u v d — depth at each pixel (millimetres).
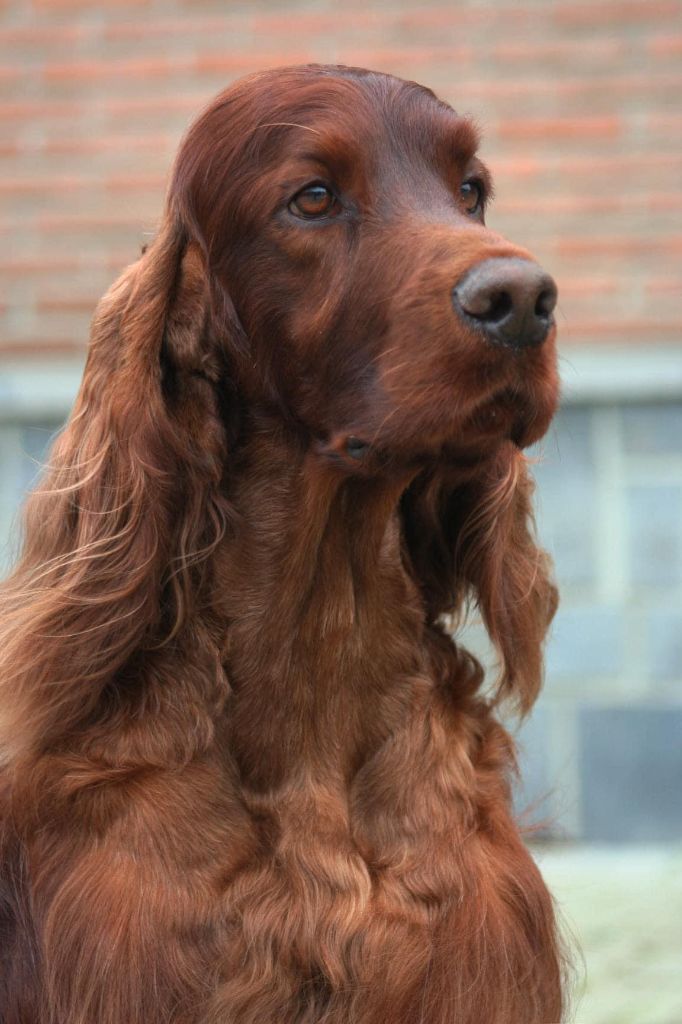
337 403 3621
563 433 9352
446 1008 3492
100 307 3904
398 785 3727
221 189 3750
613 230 9375
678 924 7270
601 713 9289
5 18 9906
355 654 3762
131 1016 3346
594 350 9273
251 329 3754
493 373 3303
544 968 3748
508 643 4113
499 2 9664
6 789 3627
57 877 3482
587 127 9484
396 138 3654
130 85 9734
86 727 3629
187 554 3734
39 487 3883
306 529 3713
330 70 3781
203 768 3602
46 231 9609
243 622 3750
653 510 9305
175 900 3424
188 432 3799
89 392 3852
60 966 3404
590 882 8203
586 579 9344
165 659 3711
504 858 3746
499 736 4047
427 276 3363
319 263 3613
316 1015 3432
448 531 4195
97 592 3627
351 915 3479
